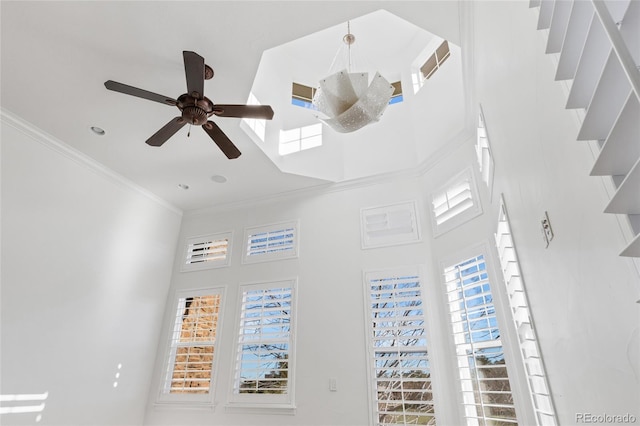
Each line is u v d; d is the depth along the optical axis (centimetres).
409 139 464
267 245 488
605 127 79
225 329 457
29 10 256
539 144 138
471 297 332
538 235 160
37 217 359
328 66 533
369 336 387
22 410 325
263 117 296
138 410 436
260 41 288
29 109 346
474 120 343
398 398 359
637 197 66
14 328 328
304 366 400
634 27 65
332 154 495
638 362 80
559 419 165
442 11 274
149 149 408
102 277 418
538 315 183
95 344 398
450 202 386
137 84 319
